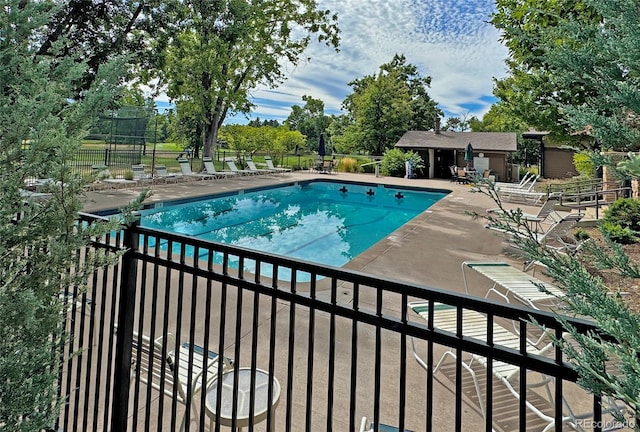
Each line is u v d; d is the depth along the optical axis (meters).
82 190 1.28
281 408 2.38
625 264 0.88
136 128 14.27
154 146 15.28
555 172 20.56
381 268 5.33
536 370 1.10
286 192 15.59
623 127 0.83
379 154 28.98
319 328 3.40
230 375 2.19
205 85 18.12
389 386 2.63
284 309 3.76
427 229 7.90
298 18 18.30
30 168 1.13
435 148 21.84
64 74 1.26
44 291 1.17
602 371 0.82
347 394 2.52
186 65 16.19
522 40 1.11
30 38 1.23
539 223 8.14
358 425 2.24
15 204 1.18
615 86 0.86
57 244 1.18
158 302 3.84
